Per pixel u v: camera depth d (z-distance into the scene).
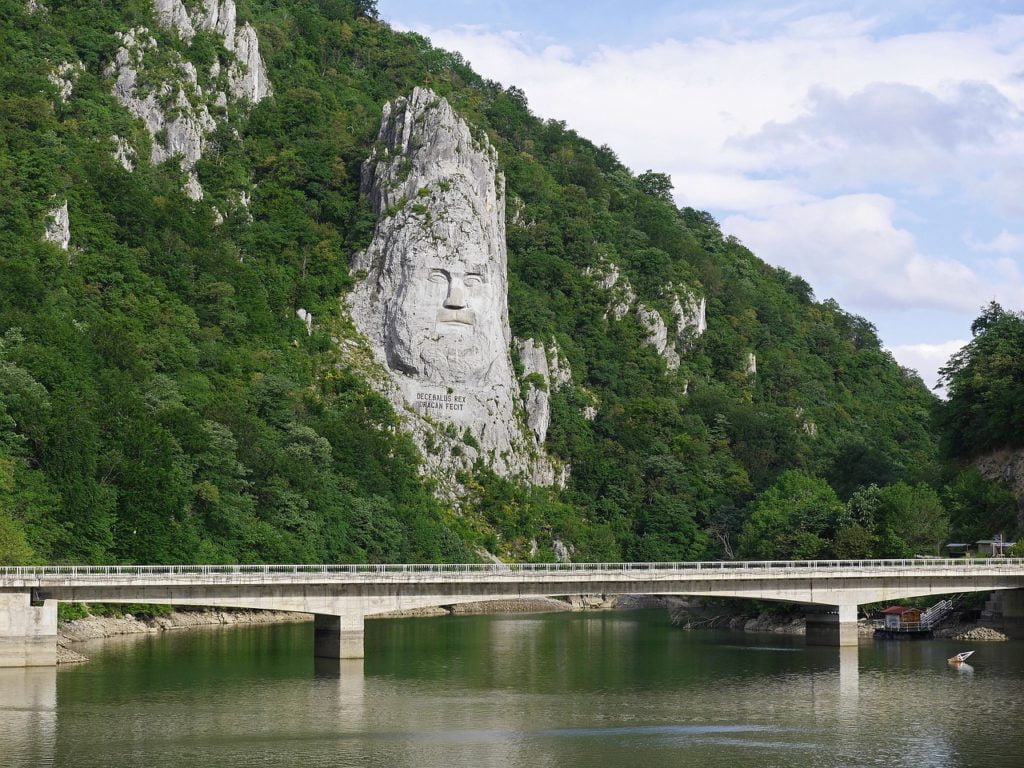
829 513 180.00
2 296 193.25
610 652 147.12
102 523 151.00
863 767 87.81
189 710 104.44
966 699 111.00
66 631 151.25
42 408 155.62
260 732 96.88
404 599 131.38
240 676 121.75
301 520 191.62
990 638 154.12
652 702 110.25
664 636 168.75
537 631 178.00
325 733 96.88
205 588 124.19
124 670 124.38
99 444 159.25
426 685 118.56
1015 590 156.75
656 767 87.75
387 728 98.81
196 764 87.50
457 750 92.06
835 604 145.50
